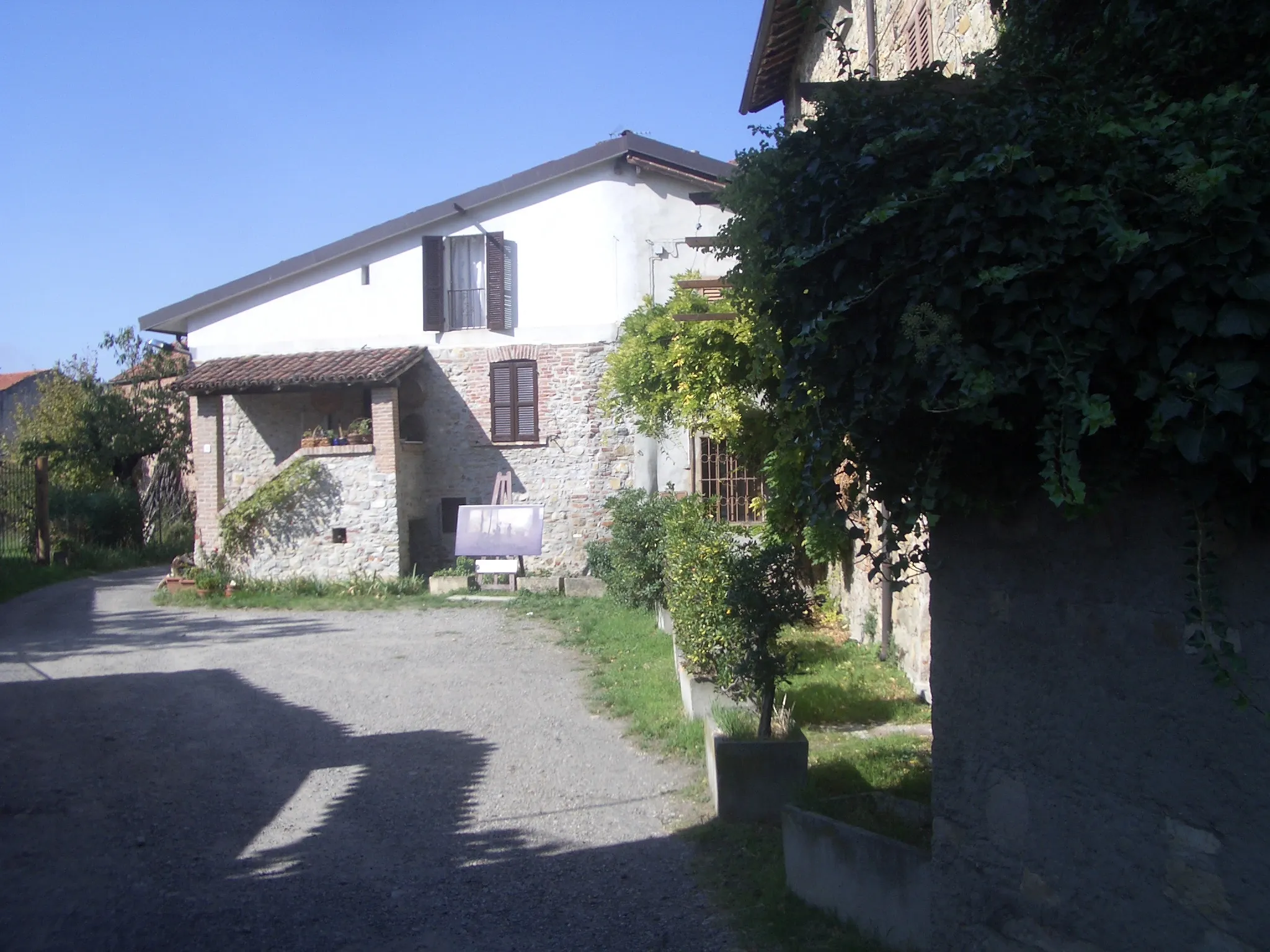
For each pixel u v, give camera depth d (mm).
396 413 18312
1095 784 3471
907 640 9508
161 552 24938
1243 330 2701
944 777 4129
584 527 18938
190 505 27344
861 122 3656
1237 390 2709
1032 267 3049
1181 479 2988
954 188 3262
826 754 7047
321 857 6012
